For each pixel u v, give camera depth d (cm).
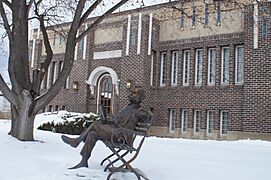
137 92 630
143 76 2192
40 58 2942
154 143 1285
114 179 588
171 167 727
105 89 2452
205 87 2055
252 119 1812
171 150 1059
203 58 2089
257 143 1537
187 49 2178
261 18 1819
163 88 2214
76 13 1065
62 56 2747
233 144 1454
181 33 2197
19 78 1070
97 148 1030
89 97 2498
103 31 2502
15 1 1089
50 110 2708
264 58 1809
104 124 635
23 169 620
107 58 2452
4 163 658
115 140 618
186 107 2112
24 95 1046
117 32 2427
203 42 2100
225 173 687
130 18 2302
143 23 2239
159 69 2262
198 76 2130
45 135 1333
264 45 1816
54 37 2819
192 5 2075
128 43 2294
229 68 1980
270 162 892
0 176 562
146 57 2219
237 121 1903
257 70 1823
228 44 2005
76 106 2547
